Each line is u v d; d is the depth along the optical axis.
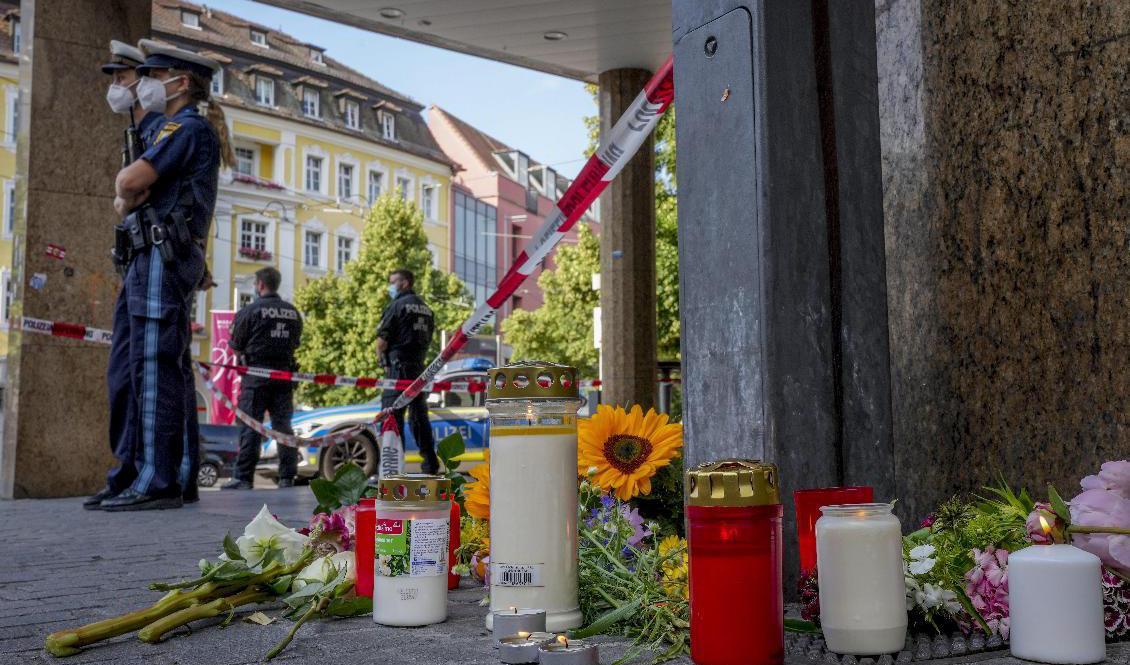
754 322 2.11
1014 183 2.36
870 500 1.81
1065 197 2.25
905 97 2.67
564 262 28.47
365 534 2.11
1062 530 1.63
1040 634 1.50
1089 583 1.50
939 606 1.66
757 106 2.14
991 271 2.41
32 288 6.48
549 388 1.78
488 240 63.09
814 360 2.14
